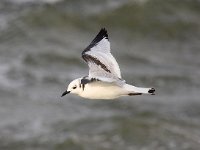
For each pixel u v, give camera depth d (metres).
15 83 23.36
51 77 23.97
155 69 25.77
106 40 11.03
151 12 32.50
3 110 21.23
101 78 10.20
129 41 30.02
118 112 21.38
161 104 22.27
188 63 27.19
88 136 19.66
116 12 32.22
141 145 19.33
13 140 19.30
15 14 30.95
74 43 28.59
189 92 23.47
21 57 25.94
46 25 29.95
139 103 22.20
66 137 19.42
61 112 21.25
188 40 30.72
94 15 31.80
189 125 20.77
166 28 31.44
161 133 19.95
